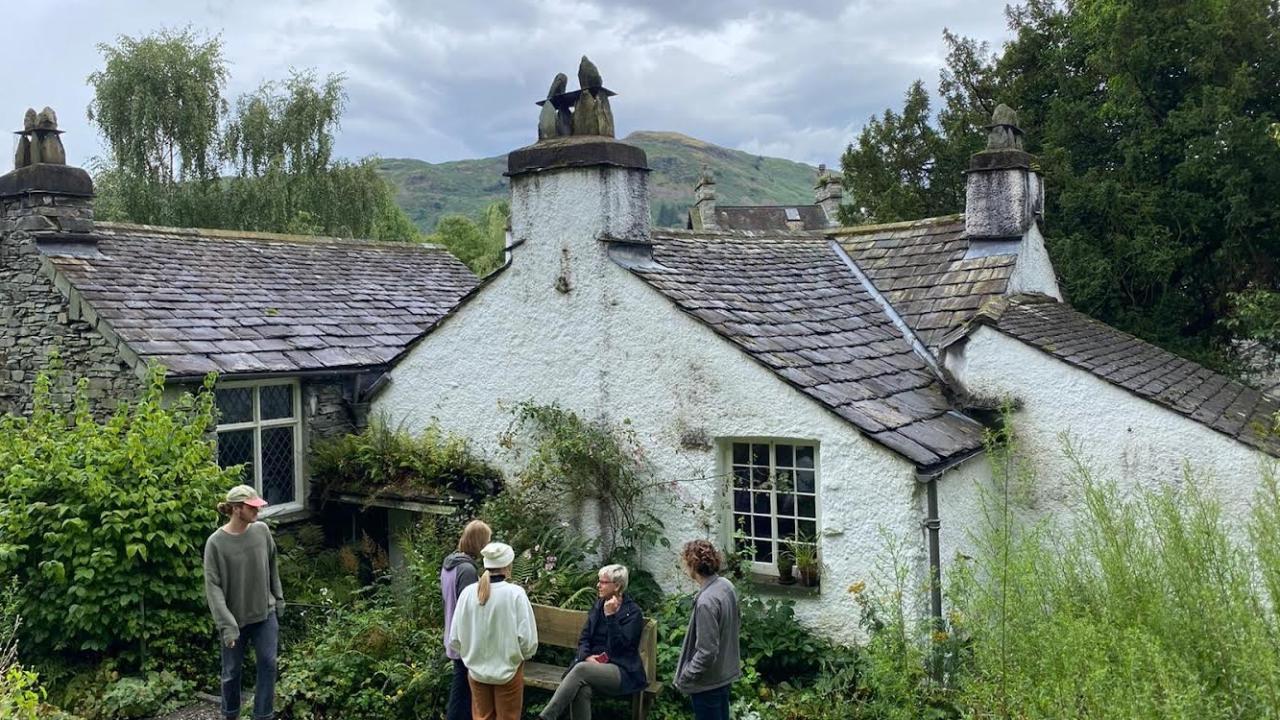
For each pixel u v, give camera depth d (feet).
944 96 73.77
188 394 31.65
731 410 29.14
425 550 30.25
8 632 24.88
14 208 38.06
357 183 111.86
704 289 32.86
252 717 23.75
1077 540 19.21
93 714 25.36
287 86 111.24
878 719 22.66
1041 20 67.92
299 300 43.98
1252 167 51.34
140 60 100.83
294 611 30.76
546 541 30.45
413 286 52.19
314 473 37.73
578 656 22.80
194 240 46.21
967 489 29.01
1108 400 29.71
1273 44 54.95
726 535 30.07
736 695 25.00
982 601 17.63
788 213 145.69
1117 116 59.26
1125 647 13.93
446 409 36.14
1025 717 14.83
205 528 29.25
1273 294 48.24
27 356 37.19
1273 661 13.29
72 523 26.96
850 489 26.99
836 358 31.17
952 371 32.65
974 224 38.58
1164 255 53.16
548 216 32.91
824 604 27.58
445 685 25.13
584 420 32.27
